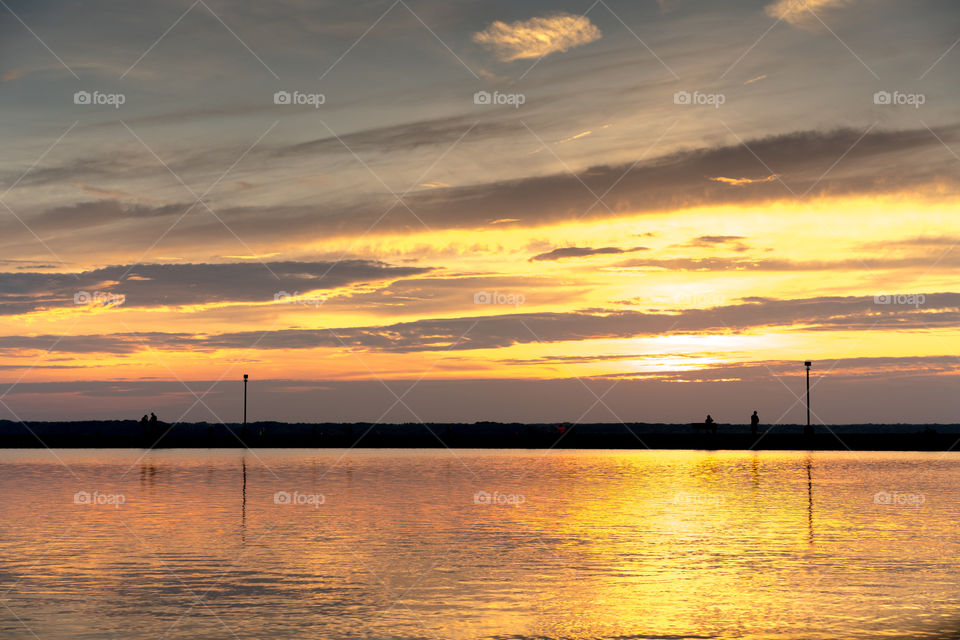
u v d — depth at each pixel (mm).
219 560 21469
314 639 14867
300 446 91188
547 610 16703
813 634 15172
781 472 49594
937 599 17500
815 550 22828
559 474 48125
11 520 28562
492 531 25984
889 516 29344
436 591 18203
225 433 120312
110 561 21344
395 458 65625
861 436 102188
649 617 16234
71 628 15555
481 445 93125
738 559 21547
